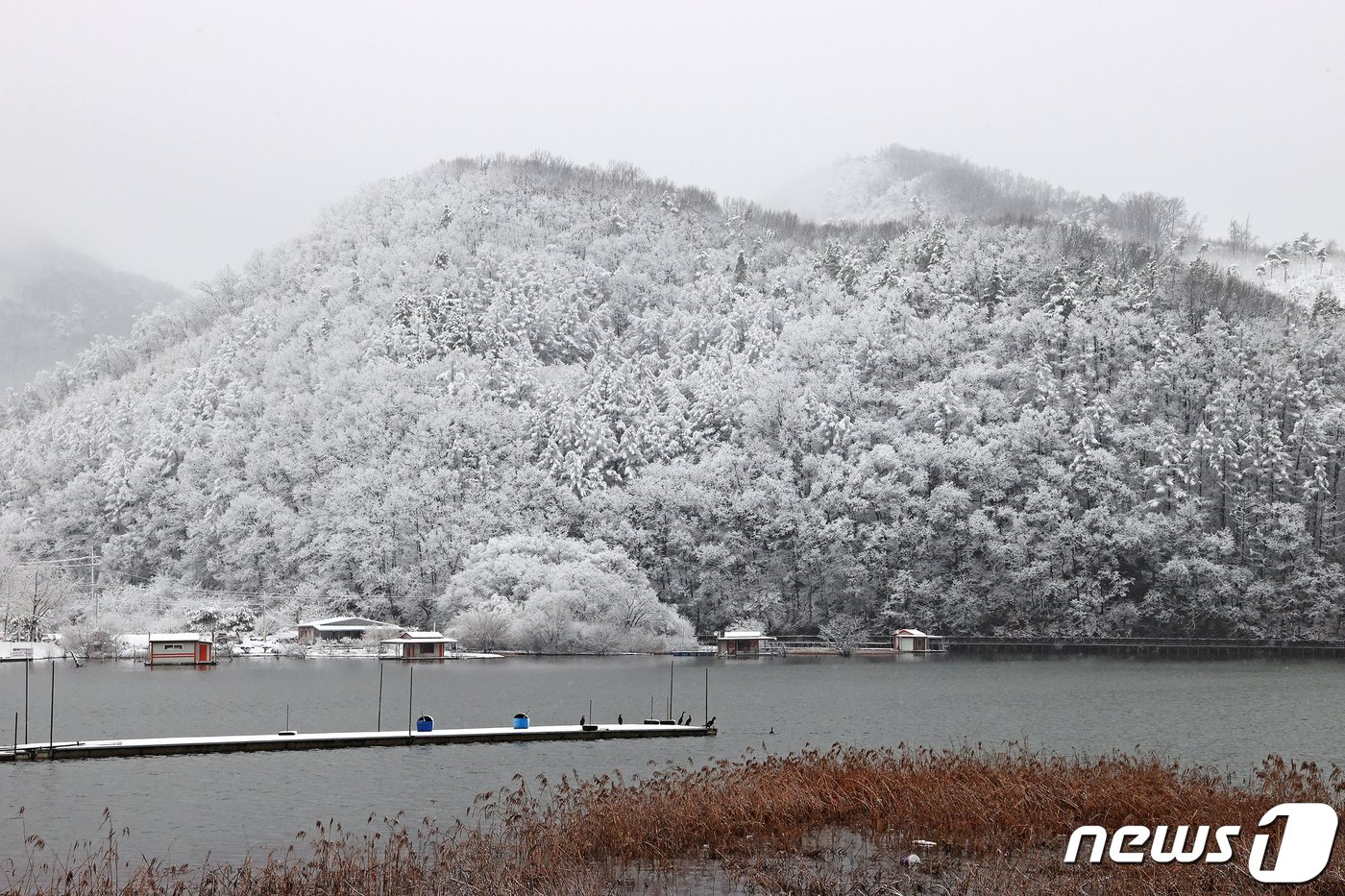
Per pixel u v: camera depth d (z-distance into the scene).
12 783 49.84
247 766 54.12
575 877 32.28
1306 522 168.75
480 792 48.09
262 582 175.25
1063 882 30.92
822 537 167.00
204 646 125.94
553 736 62.94
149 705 84.06
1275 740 66.94
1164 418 191.38
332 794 47.84
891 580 164.25
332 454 191.25
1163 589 162.88
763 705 87.50
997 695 96.19
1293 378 187.88
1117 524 162.62
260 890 32.06
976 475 172.00
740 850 34.69
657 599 162.12
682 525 171.12
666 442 193.25
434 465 181.50
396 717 76.75
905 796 38.06
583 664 132.88
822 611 172.38
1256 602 159.75
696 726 70.00
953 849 34.59
